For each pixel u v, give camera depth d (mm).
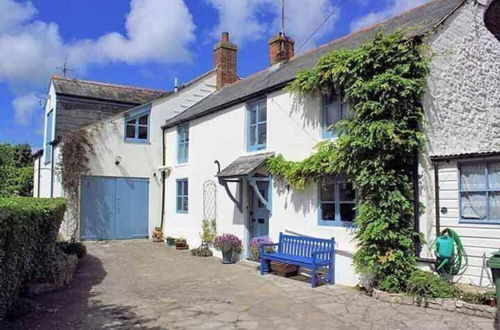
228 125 14359
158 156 18984
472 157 7926
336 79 9422
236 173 12016
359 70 8883
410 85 8266
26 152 30078
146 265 12227
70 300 7930
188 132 17234
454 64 9406
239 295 8516
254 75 16891
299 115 11203
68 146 16812
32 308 7074
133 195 18281
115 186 17891
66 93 19281
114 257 13578
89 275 10531
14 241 6234
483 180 7949
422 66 8414
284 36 15398
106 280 9961
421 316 6863
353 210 9453
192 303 7863
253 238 12695
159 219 18812
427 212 8453
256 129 13148
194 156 16406
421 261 8312
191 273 10984
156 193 18828
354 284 9273
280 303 7871
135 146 18438
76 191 16781
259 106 13109
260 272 10953
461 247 8031
